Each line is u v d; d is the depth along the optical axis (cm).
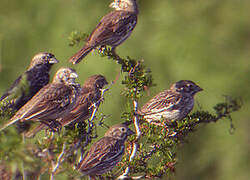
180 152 1623
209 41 1577
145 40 1645
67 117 957
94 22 1711
